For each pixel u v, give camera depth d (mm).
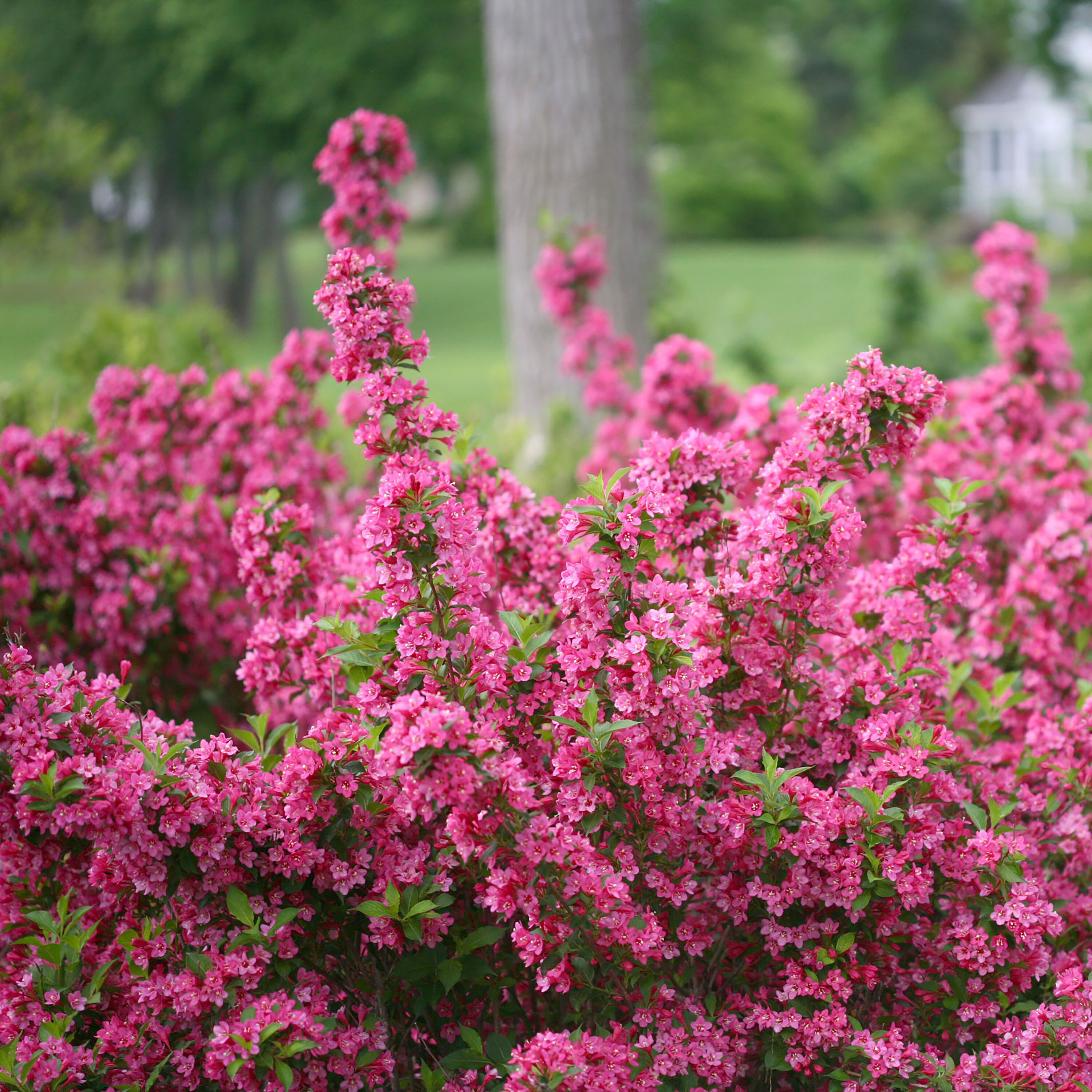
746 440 3988
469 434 3363
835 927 2660
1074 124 31766
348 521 4711
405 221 4785
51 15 25688
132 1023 2625
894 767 2676
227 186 28875
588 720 2518
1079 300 12367
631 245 8969
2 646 4047
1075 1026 2627
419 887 2578
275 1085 2461
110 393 4785
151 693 4379
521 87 8781
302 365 4789
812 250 46312
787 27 40188
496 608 3420
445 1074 2678
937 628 3248
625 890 2457
